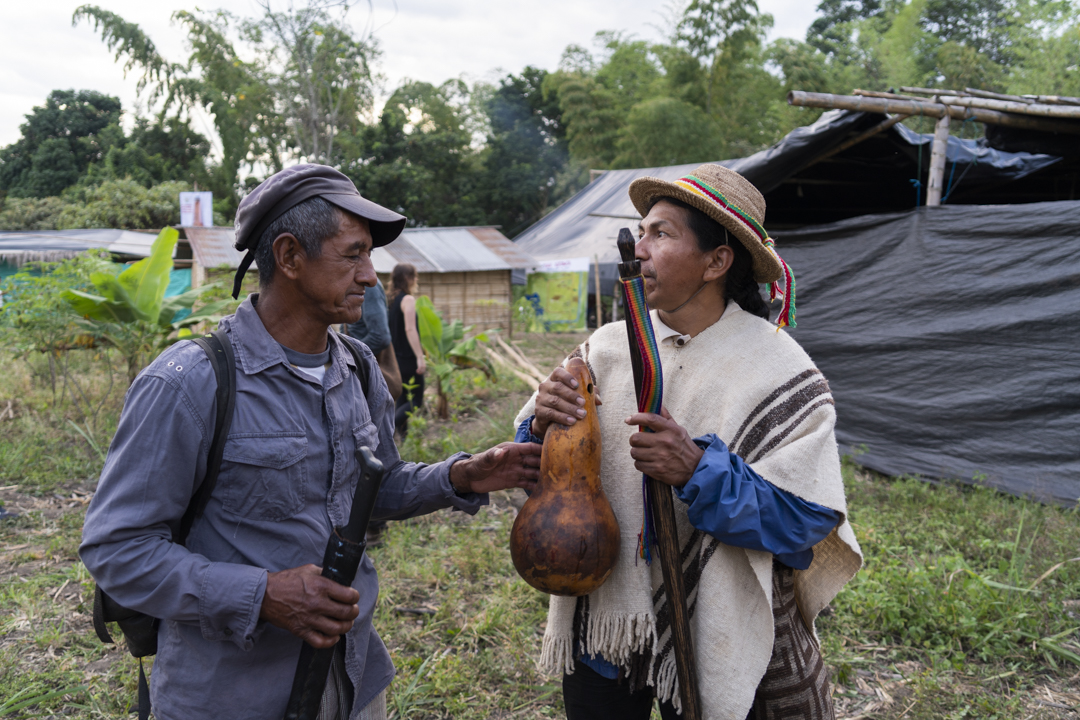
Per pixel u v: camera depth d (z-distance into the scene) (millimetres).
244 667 1428
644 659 1700
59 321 7117
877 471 6066
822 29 50625
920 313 5938
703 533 1618
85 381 8711
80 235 19516
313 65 34344
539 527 1551
